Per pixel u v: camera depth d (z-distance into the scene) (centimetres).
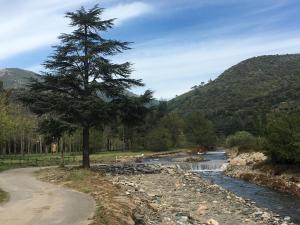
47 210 1680
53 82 3997
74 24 4050
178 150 11162
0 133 5569
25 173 3609
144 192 2659
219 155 8925
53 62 3978
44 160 5747
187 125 12638
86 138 4209
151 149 10938
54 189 2395
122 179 3388
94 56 3994
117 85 4103
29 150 8769
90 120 3997
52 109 3816
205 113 18562
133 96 4100
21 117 7800
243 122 14450
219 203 2459
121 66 4012
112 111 3941
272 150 4253
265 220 2072
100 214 1551
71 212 1625
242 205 2448
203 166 5734
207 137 12388
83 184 2544
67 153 8919
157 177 3656
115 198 2014
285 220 2206
